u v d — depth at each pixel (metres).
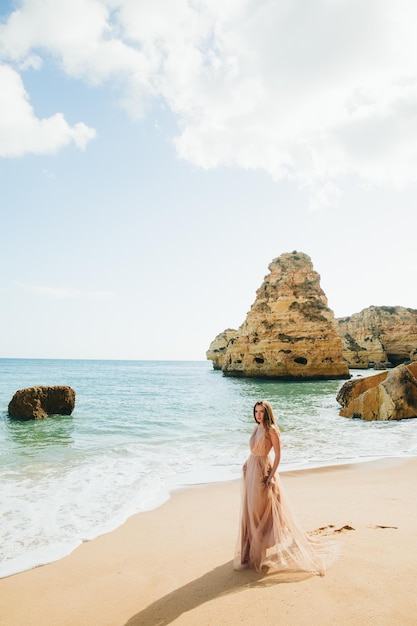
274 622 2.96
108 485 8.48
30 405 18.83
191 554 4.72
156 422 18.16
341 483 8.21
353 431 15.46
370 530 4.84
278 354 48.47
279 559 3.98
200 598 3.50
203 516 6.41
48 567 4.61
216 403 26.20
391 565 3.73
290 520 4.19
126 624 3.21
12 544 5.41
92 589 3.97
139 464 10.47
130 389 39.72
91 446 12.93
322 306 50.03
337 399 22.86
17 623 3.40
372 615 2.94
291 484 8.24
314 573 3.68
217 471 9.77
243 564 4.09
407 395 18.30
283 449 12.31
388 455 11.34
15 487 8.31
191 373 89.62
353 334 78.94
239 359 55.62
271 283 52.47
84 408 23.44
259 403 4.57
